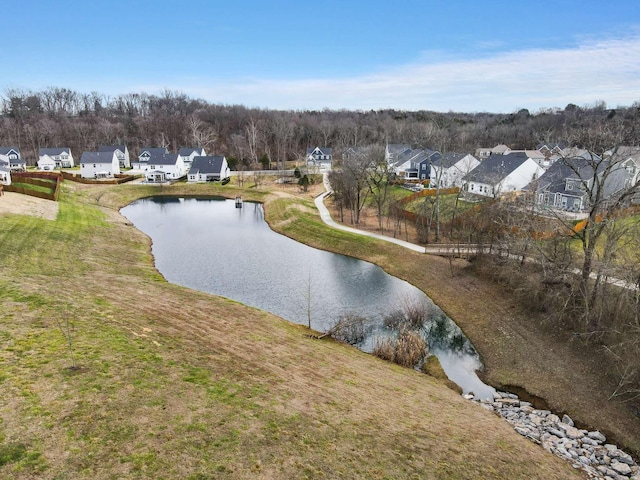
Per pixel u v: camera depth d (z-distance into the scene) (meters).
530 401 22.00
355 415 16.88
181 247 47.56
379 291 35.94
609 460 17.61
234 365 19.39
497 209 41.12
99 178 93.06
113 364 17.17
